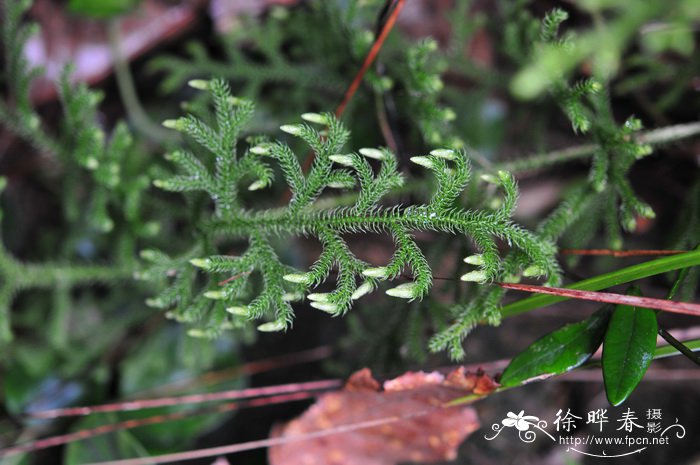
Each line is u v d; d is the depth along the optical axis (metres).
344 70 0.41
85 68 0.43
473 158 0.37
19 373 0.40
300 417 0.35
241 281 0.31
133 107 0.42
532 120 0.42
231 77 0.42
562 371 0.30
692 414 0.38
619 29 0.31
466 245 0.34
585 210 0.35
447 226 0.30
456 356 0.31
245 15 0.41
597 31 0.32
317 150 0.31
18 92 0.38
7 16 0.37
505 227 0.30
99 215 0.37
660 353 0.30
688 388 0.39
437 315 0.35
